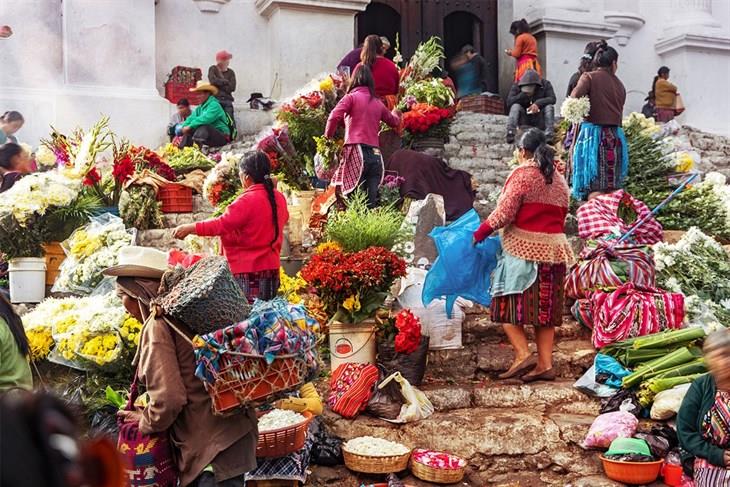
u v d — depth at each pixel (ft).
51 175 23.54
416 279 20.59
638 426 17.46
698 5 51.26
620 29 51.03
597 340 20.31
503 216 18.74
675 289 22.49
